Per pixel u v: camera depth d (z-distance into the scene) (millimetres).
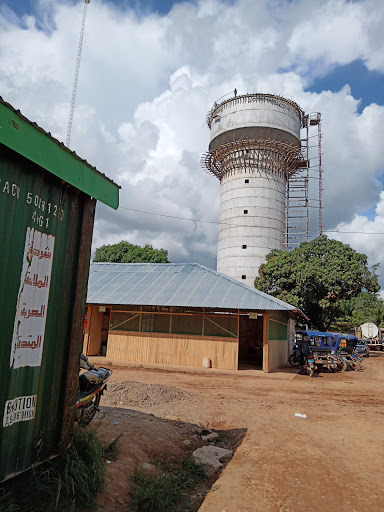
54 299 4590
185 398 11281
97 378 6695
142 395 10484
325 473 5906
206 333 20156
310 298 34438
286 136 49031
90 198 5293
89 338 22469
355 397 13578
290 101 49875
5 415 3783
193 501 5145
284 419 9398
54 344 4602
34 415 4230
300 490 5273
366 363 27672
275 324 21594
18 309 3973
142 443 6375
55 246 4594
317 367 21469
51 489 4020
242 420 9102
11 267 3873
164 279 23641
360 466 6301
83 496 4238
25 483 4031
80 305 5055
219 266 51156
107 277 25062
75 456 4637
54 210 4559
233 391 13547
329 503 4926
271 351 20312
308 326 38625
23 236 4043
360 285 33750
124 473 5160
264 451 6852
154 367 19391
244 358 26812
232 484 5477
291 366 22719
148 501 4645
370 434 8391
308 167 53906
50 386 4527
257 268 47781
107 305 21828
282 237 50312
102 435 6352
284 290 35031
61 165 4379
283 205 51062
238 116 49375
